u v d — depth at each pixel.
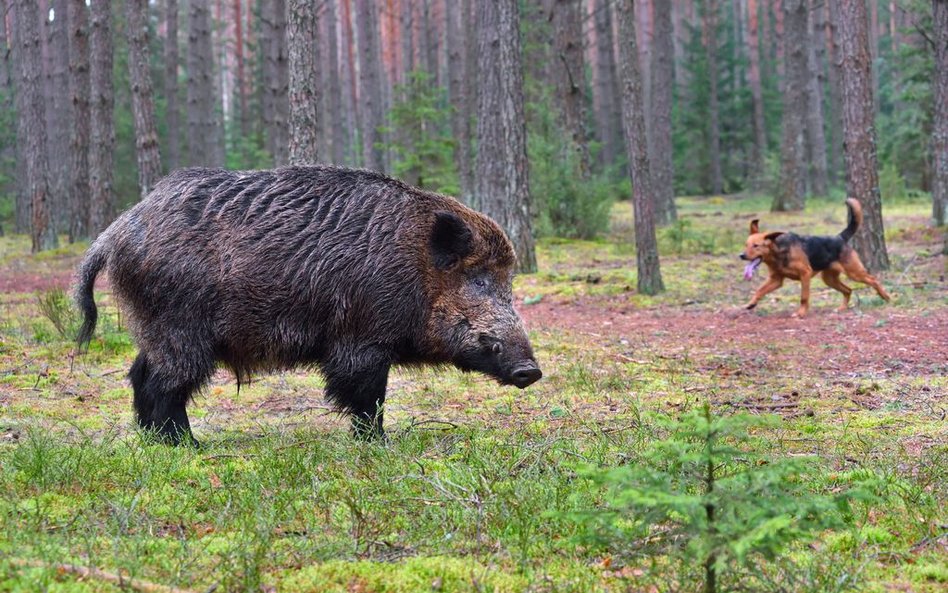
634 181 14.23
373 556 4.06
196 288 5.96
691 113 50.06
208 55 37.25
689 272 16.98
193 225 6.01
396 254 6.14
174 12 38.25
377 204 6.23
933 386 7.91
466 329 6.30
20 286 16.05
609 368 9.10
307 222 6.10
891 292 13.34
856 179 15.18
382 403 6.32
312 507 4.67
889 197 32.59
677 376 8.69
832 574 3.68
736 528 3.11
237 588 3.57
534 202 23.31
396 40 53.69
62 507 4.62
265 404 7.86
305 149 11.03
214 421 7.23
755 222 12.56
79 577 3.61
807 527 3.29
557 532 4.26
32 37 23.66
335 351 6.16
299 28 10.96
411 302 6.19
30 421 6.95
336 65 42.56
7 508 4.47
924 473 5.07
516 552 4.01
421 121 28.27
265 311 6.02
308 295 6.02
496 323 6.31
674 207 29.28
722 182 50.50
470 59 31.84
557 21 25.23
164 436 6.10
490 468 5.10
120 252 6.07
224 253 5.97
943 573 3.79
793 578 3.46
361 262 6.08
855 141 15.10
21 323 11.38
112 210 23.44
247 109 55.06
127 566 3.75
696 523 3.16
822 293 13.97
